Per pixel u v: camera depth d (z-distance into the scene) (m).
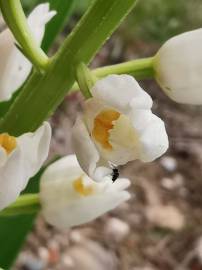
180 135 0.29
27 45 0.07
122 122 0.06
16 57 0.08
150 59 0.07
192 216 0.26
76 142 0.06
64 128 0.25
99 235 0.23
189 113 0.30
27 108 0.08
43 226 0.22
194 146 0.29
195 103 0.07
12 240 0.10
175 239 0.25
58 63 0.07
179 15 0.32
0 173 0.07
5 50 0.08
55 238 0.22
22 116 0.08
